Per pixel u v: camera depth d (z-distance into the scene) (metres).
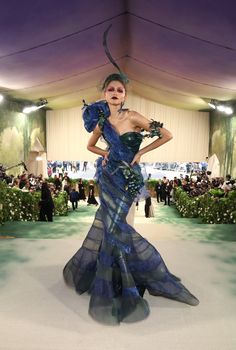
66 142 21.02
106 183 2.35
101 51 10.31
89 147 2.52
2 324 2.05
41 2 6.00
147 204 12.55
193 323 2.08
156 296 2.41
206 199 10.05
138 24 8.21
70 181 17.39
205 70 10.34
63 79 12.86
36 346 1.85
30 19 6.63
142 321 2.09
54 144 21.06
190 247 3.46
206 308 2.25
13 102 15.51
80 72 12.34
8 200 7.57
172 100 18.28
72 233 6.20
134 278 2.37
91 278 2.44
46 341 1.90
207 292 2.47
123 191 2.32
